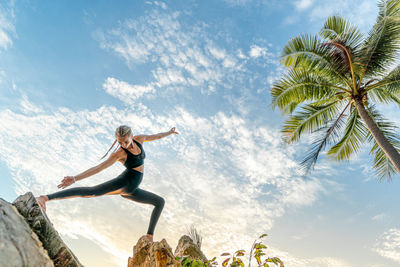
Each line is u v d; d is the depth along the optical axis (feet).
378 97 30.35
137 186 9.28
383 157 29.58
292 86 29.58
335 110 32.24
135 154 9.11
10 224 3.77
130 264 8.55
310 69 29.48
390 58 27.35
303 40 28.73
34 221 4.21
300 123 31.27
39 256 3.88
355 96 28.94
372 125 26.58
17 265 3.35
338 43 28.07
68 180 7.54
